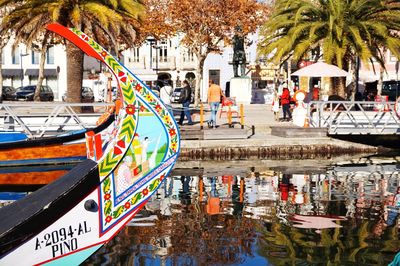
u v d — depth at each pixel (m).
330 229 10.19
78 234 6.09
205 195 13.44
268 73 63.38
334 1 26.81
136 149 6.93
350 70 36.66
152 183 6.98
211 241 9.32
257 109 38.00
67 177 6.22
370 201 12.87
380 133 22.48
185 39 47.69
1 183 15.15
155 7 46.62
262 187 14.59
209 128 22.19
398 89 48.53
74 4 24.55
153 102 7.24
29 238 5.62
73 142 17.58
